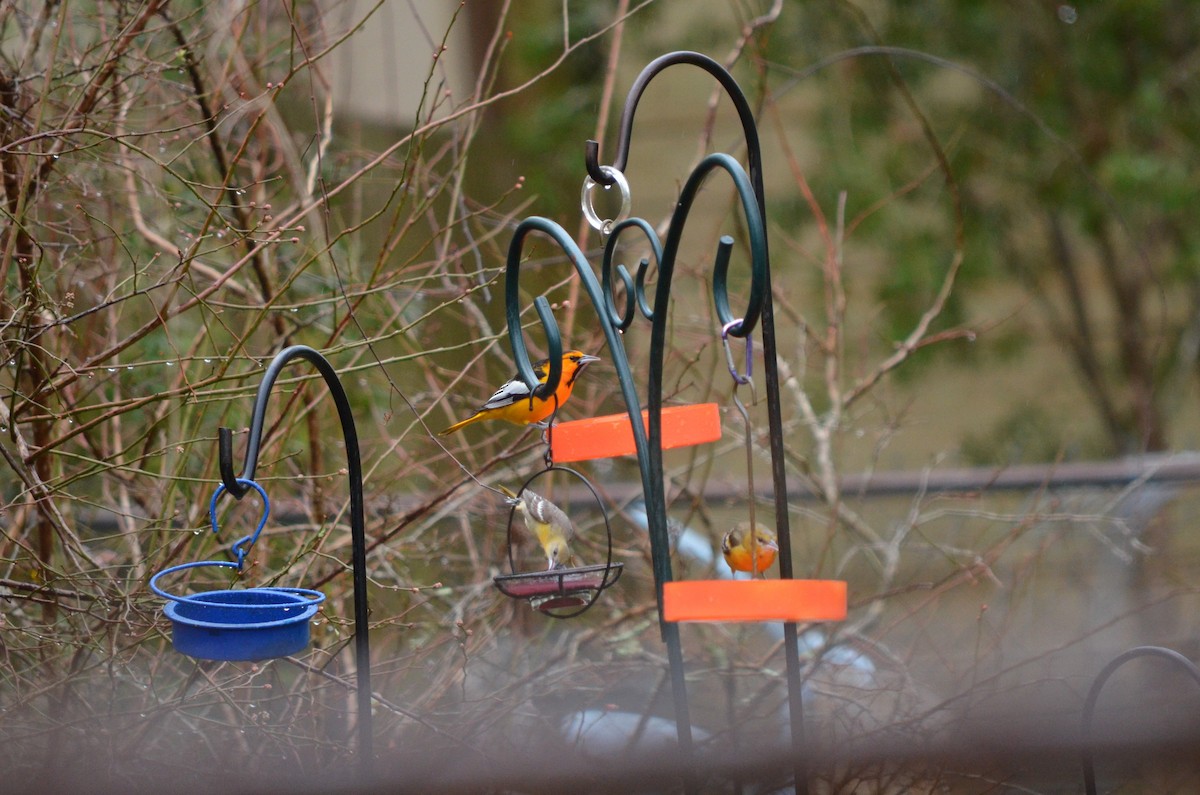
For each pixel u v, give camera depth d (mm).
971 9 22547
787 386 13617
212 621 5957
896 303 21719
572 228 16828
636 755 7062
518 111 20266
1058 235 23109
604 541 11695
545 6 21344
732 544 8094
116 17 10000
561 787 6812
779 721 9664
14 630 7996
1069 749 6680
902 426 14617
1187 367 21812
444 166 14242
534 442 11141
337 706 9742
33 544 10422
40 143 9016
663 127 23781
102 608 8633
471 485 10836
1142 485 12062
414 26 14914
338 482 11508
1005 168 22703
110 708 7746
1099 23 22609
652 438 6164
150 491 10523
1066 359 23734
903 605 11547
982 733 6938
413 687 10031
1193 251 21922
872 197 21484
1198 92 22641
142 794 6684
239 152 8586
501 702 9055
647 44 23234
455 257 10227
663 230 12766
